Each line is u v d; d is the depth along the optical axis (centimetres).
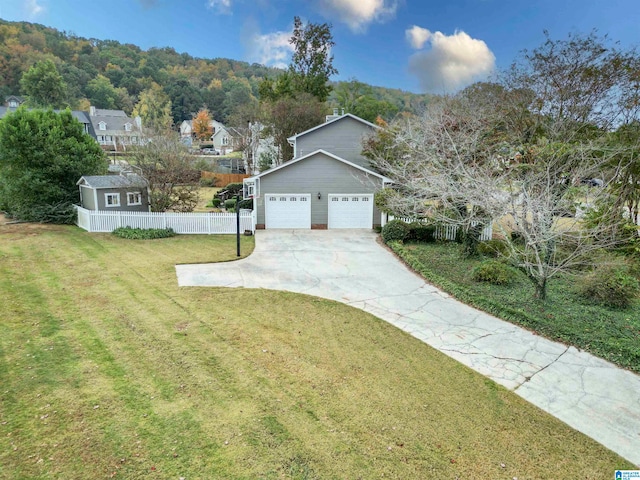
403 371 656
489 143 1421
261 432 481
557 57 1445
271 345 724
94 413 499
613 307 922
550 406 576
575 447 491
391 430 501
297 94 3525
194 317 834
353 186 1861
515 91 1549
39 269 1115
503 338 796
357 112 4053
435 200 1298
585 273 1027
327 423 507
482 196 975
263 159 3588
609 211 1074
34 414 491
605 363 704
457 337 796
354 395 577
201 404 531
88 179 1723
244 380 599
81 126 1980
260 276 1159
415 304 974
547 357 722
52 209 1806
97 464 416
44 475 398
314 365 660
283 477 413
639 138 1216
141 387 564
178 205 1927
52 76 5869
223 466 423
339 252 1472
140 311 849
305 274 1194
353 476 421
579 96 1401
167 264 1240
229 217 1734
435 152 1384
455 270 1226
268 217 1877
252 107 3919
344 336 782
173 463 424
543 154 1186
